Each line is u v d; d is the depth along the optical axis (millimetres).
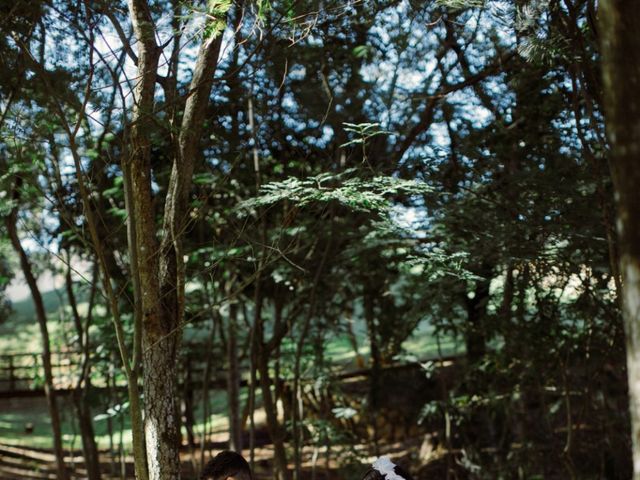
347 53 7594
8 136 5074
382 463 3066
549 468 9930
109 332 9328
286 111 7680
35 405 19547
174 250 4785
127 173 4344
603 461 9469
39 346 20000
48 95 4656
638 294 1755
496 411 10141
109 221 8617
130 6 4562
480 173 6875
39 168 6512
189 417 11305
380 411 13078
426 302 8125
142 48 4551
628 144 1776
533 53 5430
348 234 7852
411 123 7977
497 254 6566
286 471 8938
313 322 10453
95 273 9086
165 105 4547
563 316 8688
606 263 7141
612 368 10102
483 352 10336
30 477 12773
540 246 6668
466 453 10586
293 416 9188
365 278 9305
